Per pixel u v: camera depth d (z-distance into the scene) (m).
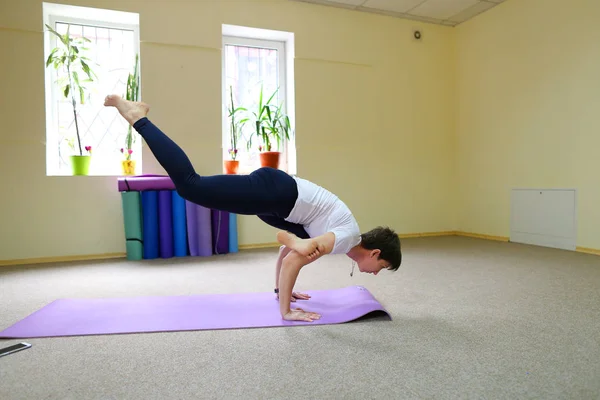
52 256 3.46
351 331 1.68
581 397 1.15
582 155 3.59
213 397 1.15
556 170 3.83
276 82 4.45
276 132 4.14
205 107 3.93
